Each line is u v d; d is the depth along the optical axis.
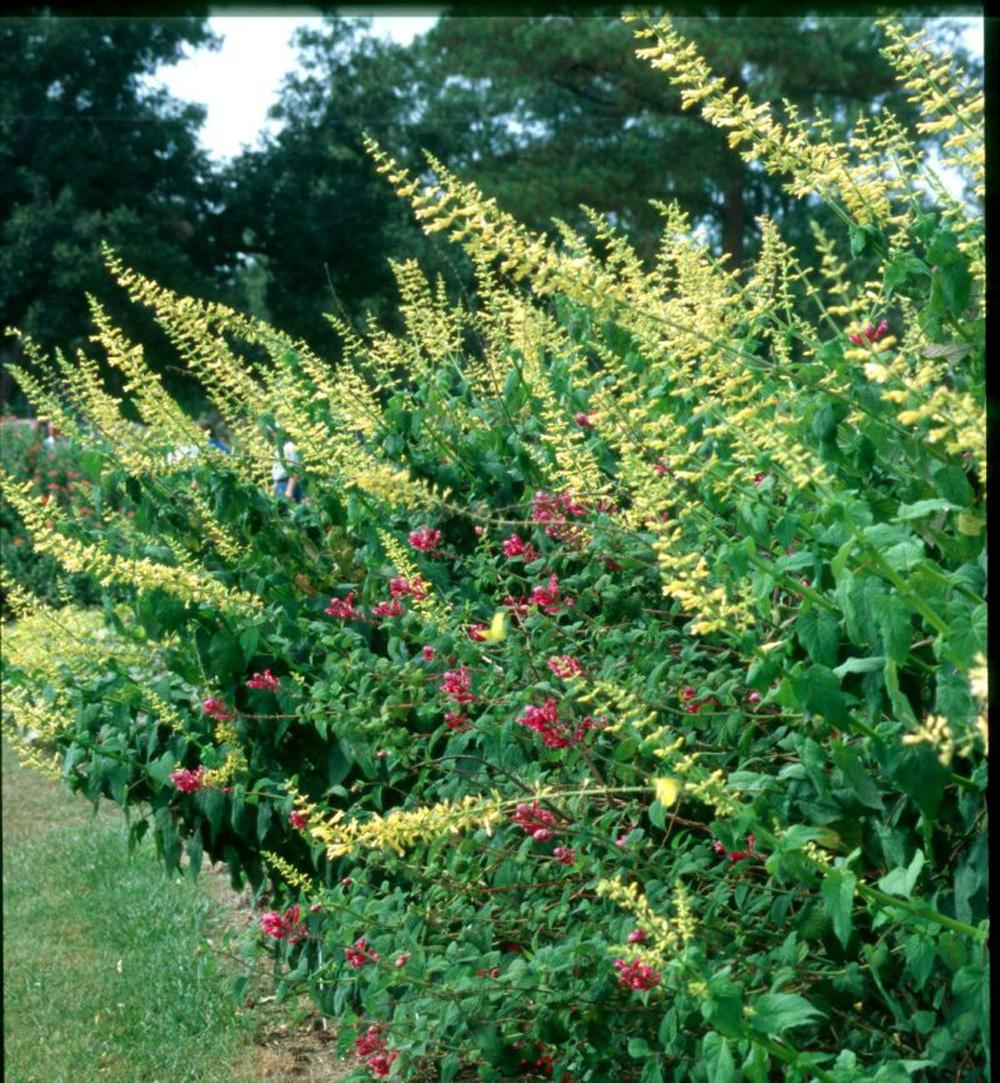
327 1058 3.84
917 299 2.58
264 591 3.83
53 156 26.73
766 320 3.29
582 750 2.86
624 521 3.25
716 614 2.22
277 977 3.24
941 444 2.18
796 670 2.08
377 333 4.29
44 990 4.38
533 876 2.95
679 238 3.18
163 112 28.47
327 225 27.38
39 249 25.36
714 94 2.34
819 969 2.39
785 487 2.45
